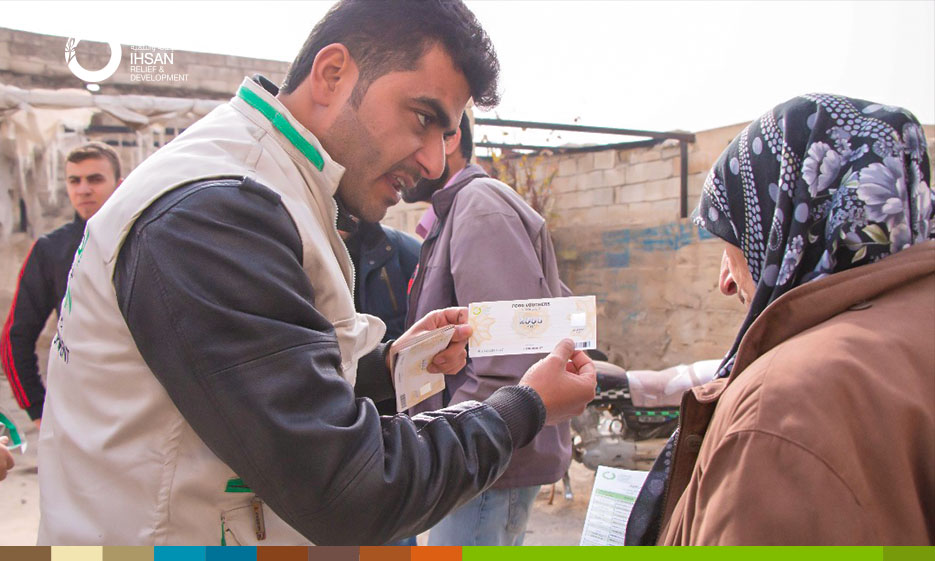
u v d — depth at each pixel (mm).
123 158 5926
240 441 897
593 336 1410
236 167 1025
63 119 5828
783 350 809
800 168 979
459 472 1029
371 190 1218
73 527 1016
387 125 1148
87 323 1031
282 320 937
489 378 1979
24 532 3893
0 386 5809
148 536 982
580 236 7887
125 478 996
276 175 1074
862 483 693
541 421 1173
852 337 777
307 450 891
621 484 1314
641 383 4070
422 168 1212
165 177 980
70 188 3367
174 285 899
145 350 932
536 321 1437
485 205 2109
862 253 884
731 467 753
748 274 1134
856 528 677
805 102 1010
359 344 1199
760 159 1051
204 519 999
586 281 7852
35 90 5512
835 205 913
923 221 923
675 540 901
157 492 983
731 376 908
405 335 1552
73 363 1058
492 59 1186
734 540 714
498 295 2014
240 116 1130
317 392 923
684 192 6844
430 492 993
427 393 1457
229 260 909
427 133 1183
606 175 7574
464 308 1553
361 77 1138
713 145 6648
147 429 992
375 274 2756
